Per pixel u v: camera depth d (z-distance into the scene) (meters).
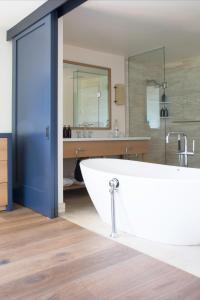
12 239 2.24
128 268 1.77
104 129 4.40
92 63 4.26
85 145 3.52
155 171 3.04
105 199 2.53
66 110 4.01
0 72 3.37
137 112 4.59
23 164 3.26
